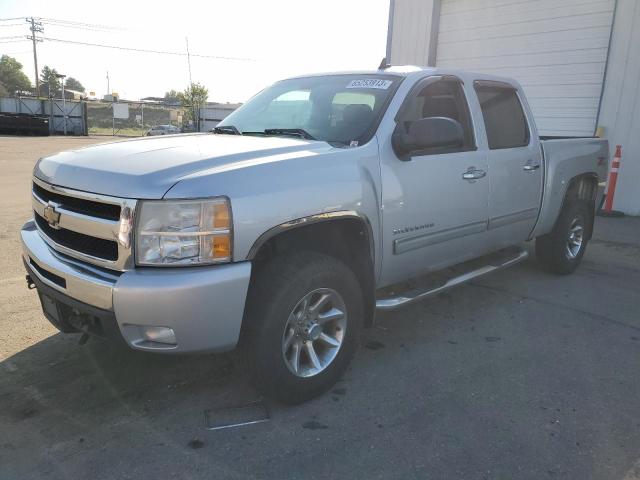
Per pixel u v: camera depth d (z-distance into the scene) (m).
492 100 4.55
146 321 2.54
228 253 2.63
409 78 3.84
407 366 3.64
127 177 2.65
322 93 4.00
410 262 3.74
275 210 2.77
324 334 3.19
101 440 2.77
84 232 2.77
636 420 3.05
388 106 3.60
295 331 3.03
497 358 3.79
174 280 2.51
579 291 5.30
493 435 2.88
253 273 2.91
